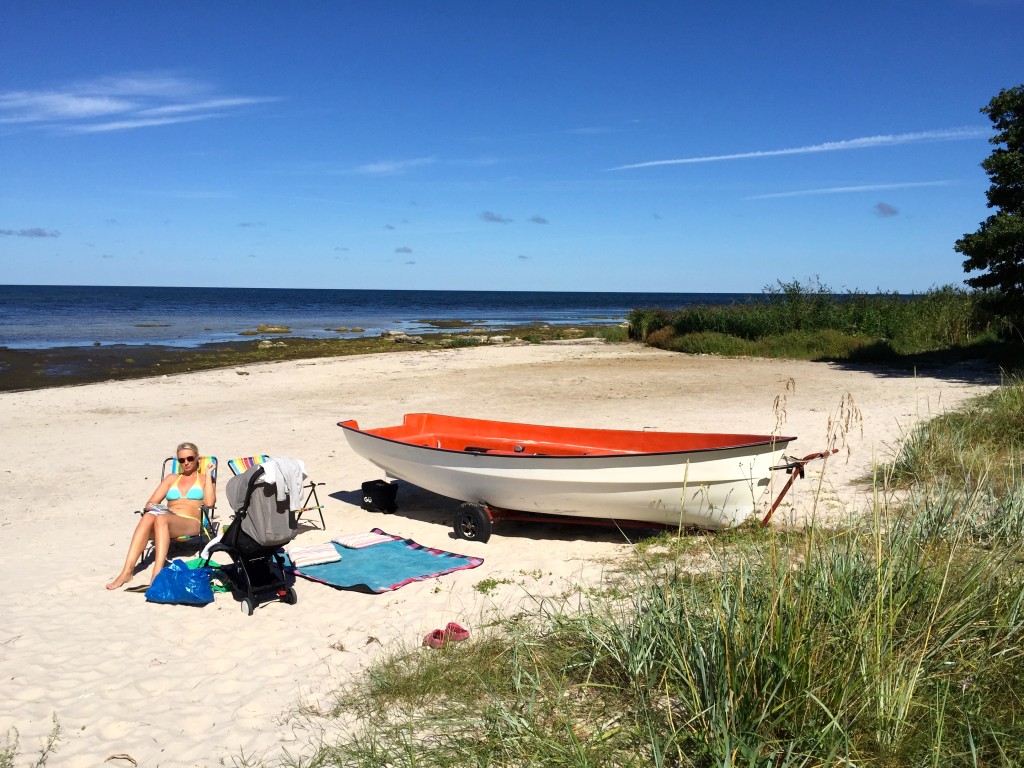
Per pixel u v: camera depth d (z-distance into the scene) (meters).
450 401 16.94
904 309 27.59
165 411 16.23
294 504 6.34
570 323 62.28
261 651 5.44
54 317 59.78
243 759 4.02
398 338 38.97
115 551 7.85
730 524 6.93
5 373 24.92
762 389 18.05
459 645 5.14
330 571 6.97
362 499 9.45
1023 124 18.44
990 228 18.28
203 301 106.56
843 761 3.21
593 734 3.77
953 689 3.70
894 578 4.31
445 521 8.67
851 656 3.57
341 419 14.91
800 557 5.34
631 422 13.87
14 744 4.27
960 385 17.48
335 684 4.86
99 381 22.83
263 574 6.48
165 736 4.32
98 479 10.79
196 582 6.37
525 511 7.81
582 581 6.36
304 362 25.95
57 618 6.13
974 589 4.30
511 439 9.29
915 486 7.91
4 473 11.17
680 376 20.98
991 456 8.61
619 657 4.33
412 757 3.72
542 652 4.74
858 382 18.88
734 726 3.41
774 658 3.53
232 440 13.13
